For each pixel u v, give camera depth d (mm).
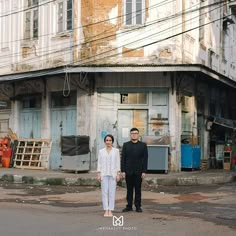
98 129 20609
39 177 18047
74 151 19641
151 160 19422
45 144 22281
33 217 10289
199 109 23203
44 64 22266
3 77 22734
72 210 11516
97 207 12102
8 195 14633
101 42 20484
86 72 19969
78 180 17516
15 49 23625
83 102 20750
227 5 27250
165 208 12078
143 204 12797
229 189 16422
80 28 20828
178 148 20438
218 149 24172
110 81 20562
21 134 23828
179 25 20531
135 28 20391
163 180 17344
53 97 22453
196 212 11438
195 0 22266
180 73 20234
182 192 15688
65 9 21672
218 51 25859
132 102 20656
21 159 22797
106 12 20562
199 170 21547
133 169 11031
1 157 23453
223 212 11469
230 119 27812
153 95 20547
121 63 20281
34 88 22969
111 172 10531
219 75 22312
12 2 24016
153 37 20344
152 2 20438
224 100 26844
